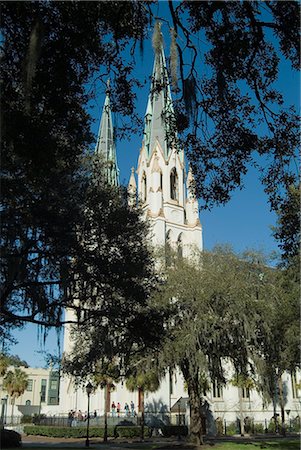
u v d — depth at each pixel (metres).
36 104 12.11
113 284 18.52
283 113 13.22
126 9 11.52
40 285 17.64
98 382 40.09
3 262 16.62
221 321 28.70
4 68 11.54
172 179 71.19
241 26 11.98
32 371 93.94
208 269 31.20
